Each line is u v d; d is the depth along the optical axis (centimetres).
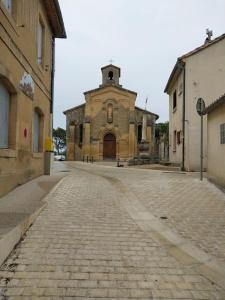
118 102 3872
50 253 487
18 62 866
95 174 1488
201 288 393
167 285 399
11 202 724
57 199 830
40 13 1151
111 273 429
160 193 960
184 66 1822
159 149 3316
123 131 3850
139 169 1833
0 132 793
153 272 434
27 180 1026
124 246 526
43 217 665
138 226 636
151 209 774
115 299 365
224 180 1012
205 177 1322
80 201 827
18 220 565
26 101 976
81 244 529
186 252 505
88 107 3888
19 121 891
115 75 4103
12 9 843
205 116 1750
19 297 362
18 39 857
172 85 2242
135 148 3788
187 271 439
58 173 1464
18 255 475
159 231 607
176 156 2108
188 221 677
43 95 1259
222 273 433
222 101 986
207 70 1781
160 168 1922
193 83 1791
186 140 1778
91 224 638
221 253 502
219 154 1070
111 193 952
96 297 368
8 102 850
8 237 476
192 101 1786
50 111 1430
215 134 1120
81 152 4022
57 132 7538
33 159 1114
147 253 499
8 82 796
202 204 825
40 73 1177
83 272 429
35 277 411
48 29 1327
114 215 709
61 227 610
